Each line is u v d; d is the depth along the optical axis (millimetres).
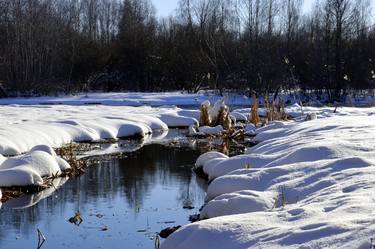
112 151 11719
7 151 9812
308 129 10781
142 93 34500
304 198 5250
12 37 34875
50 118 15094
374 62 30531
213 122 15703
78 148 11906
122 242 5633
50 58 36000
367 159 6184
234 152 11547
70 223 6359
